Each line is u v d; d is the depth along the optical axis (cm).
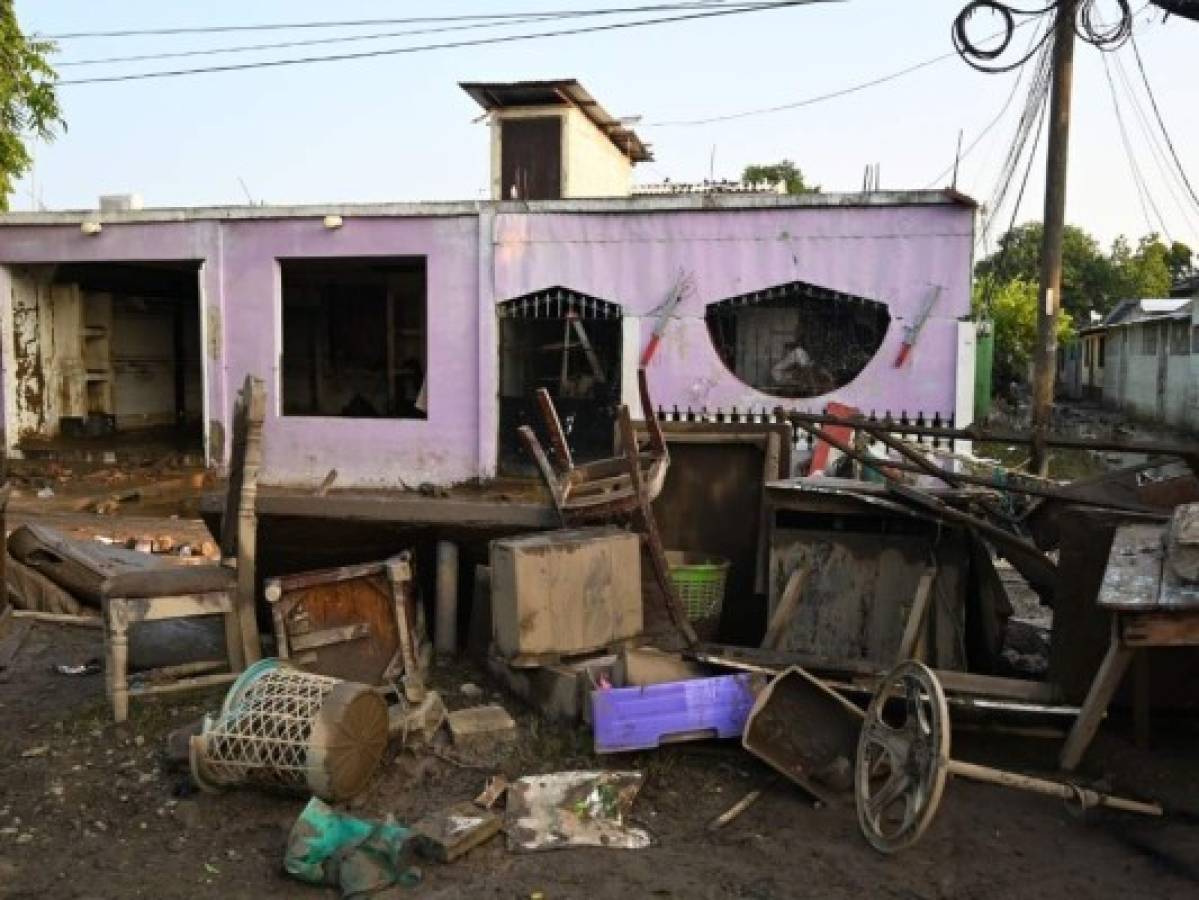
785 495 561
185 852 386
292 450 1430
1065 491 549
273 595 505
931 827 403
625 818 408
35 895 356
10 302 1575
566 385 1352
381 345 1997
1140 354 2962
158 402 2062
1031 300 2747
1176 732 484
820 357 1273
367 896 351
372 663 521
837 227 1218
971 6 1141
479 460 1373
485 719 476
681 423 660
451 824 386
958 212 1175
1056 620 480
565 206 1306
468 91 1925
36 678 586
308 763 402
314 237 1406
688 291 1277
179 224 1451
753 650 517
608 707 441
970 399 1191
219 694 532
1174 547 403
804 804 423
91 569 738
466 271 1359
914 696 389
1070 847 392
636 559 523
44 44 1560
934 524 547
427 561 605
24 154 1585
